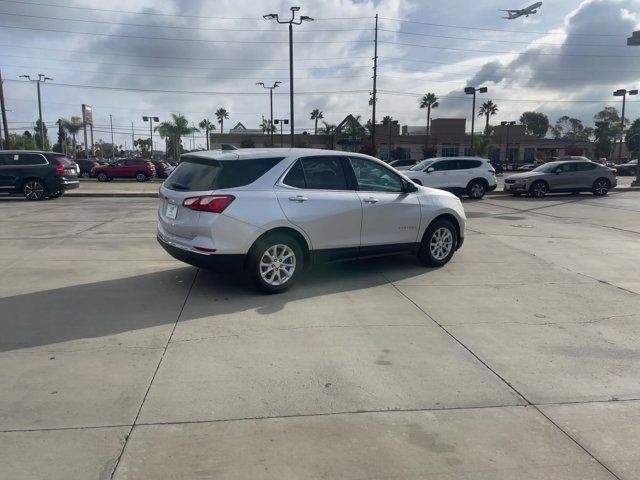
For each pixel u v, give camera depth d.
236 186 5.92
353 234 6.69
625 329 5.23
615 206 17.86
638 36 24.00
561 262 8.31
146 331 4.93
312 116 88.31
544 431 3.34
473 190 20.38
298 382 3.94
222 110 92.50
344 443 3.16
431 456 3.04
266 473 2.86
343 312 5.60
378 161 7.11
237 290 6.33
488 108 87.69
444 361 4.38
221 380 3.95
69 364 4.19
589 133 123.19
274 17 28.22
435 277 7.21
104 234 10.52
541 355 4.54
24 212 14.52
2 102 36.47
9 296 6.00
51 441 3.12
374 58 40.00
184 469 2.88
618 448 3.17
